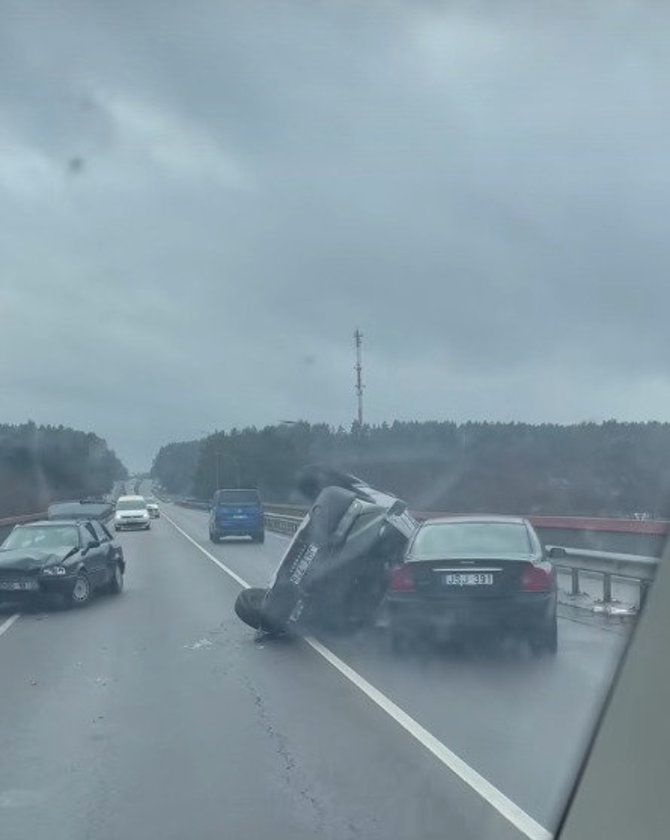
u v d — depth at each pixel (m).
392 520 15.39
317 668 12.62
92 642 15.37
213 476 87.44
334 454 40.34
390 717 9.77
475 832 6.56
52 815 7.16
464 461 34.31
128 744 9.08
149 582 25.00
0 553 19.97
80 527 20.94
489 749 8.48
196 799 7.43
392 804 7.17
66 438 79.25
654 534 20.48
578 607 17.00
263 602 15.04
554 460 30.89
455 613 12.61
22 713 10.47
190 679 12.14
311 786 7.65
